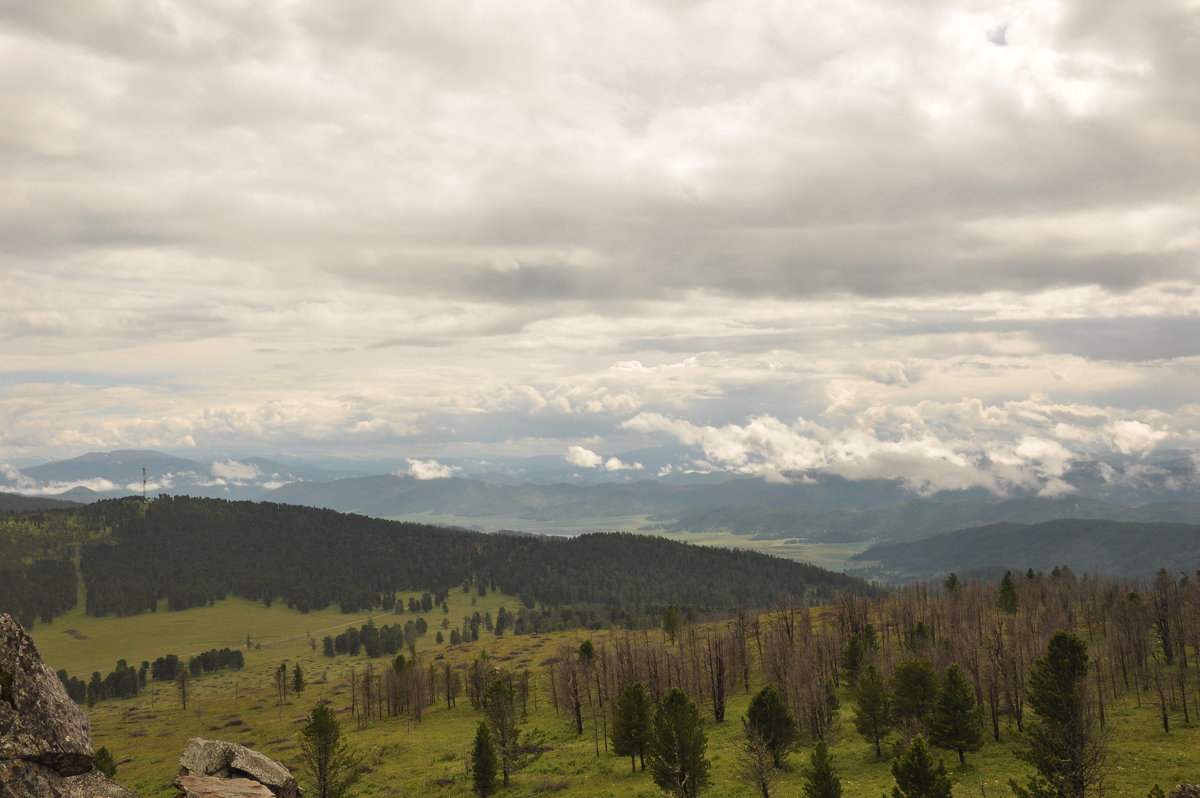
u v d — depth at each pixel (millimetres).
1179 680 106438
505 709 106312
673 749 77562
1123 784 74188
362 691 174125
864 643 141000
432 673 173125
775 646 134250
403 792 96750
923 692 95750
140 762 143875
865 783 82500
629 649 136000
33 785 24906
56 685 27531
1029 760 66500
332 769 87000
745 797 80062
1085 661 78125
